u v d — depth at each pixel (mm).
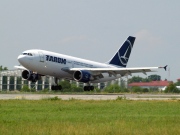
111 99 124375
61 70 162875
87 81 163875
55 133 54125
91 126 59844
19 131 55188
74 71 164750
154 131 55594
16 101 107688
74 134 53594
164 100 121312
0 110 83312
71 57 168125
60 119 69312
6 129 56531
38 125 60844
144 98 138125
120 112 82875
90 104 99500
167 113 82000
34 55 153500
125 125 61281
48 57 157125
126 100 117438
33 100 112000
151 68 166500
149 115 77250
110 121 66812
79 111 83750
